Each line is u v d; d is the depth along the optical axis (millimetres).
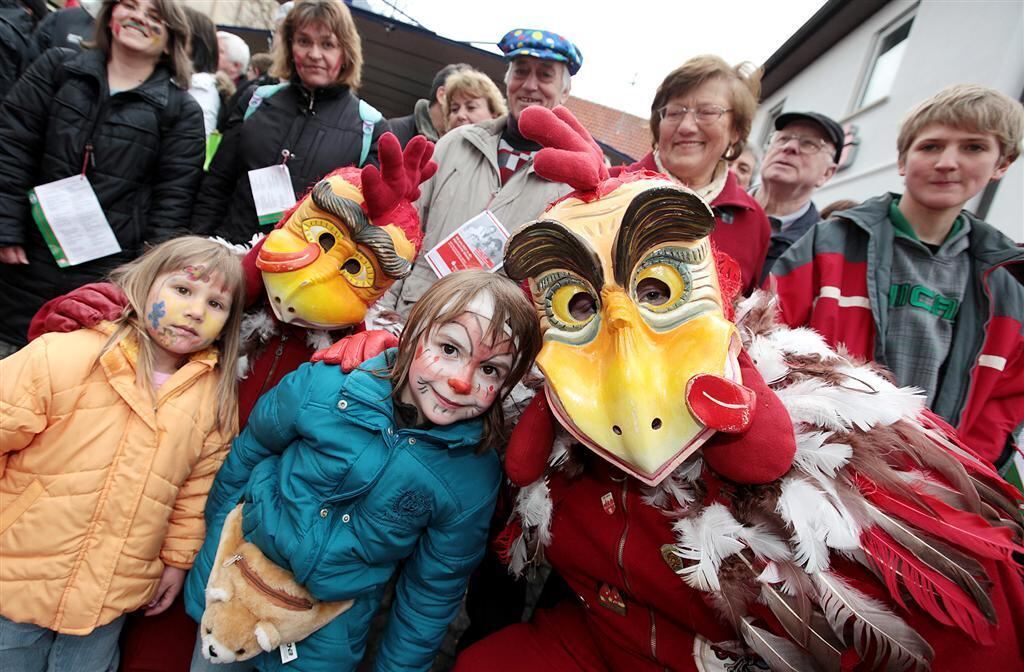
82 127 1883
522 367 1106
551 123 1021
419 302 1113
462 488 1153
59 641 1185
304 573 1093
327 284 1235
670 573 1014
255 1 6988
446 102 3035
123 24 1865
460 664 1205
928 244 1569
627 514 1057
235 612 1080
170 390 1248
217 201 2096
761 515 940
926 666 817
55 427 1159
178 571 1292
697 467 1027
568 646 1209
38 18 2938
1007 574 907
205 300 1246
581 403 903
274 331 1412
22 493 1152
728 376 882
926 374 1453
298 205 1363
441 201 1959
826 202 5527
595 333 938
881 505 922
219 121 2971
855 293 1564
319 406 1157
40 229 1874
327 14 1911
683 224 914
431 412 1067
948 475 948
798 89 6852
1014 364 1441
